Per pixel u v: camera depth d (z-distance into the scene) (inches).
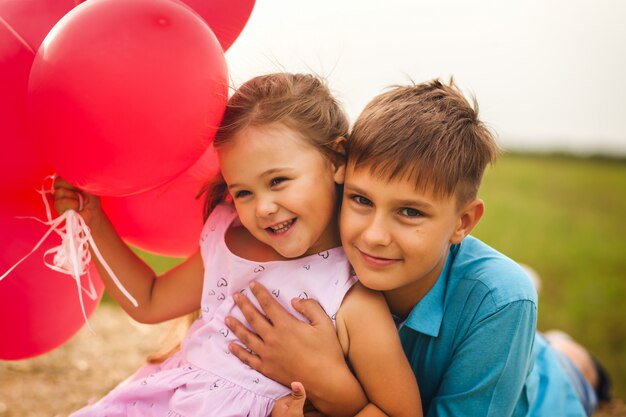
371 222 59.2
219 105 56.9
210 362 66.4
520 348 65.4
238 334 66.1
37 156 60.7
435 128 58.9
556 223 214.5
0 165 59.5
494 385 65.7
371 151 58.2
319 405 64.8
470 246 70.6
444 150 58.1
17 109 58.2
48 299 67.3
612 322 153.7
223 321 68.1
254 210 61.7
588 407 96.3
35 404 105.4
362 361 63.5
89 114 51.7
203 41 55.4
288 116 60.9
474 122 63.2
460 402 66.6
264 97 61.7
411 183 57.3
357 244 60.5
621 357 139.4
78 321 72.6
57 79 51.8
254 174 60.4
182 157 56.2
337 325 64.5
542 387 81.0
